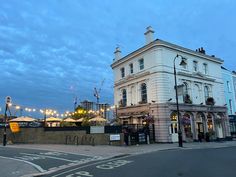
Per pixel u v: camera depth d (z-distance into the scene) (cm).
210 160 1296
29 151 1959
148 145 2475
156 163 1210
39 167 1198
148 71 3033
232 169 997
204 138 3172
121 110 3494
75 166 1234
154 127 2853
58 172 1070
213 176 849
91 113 4066
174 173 920
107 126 2536
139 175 898
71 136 2678
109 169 1080
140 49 3194
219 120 3531
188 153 1703
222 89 3712
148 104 2967
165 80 2917
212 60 3628
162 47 2992
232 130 3809
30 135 2897
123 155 1689
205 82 3428
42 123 3142
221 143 2777
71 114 4188
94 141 2530
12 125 2891
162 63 2944
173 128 2905
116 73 3753
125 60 3512
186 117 2983
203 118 3288
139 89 3206
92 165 1236
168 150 2012
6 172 1048
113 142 2477
